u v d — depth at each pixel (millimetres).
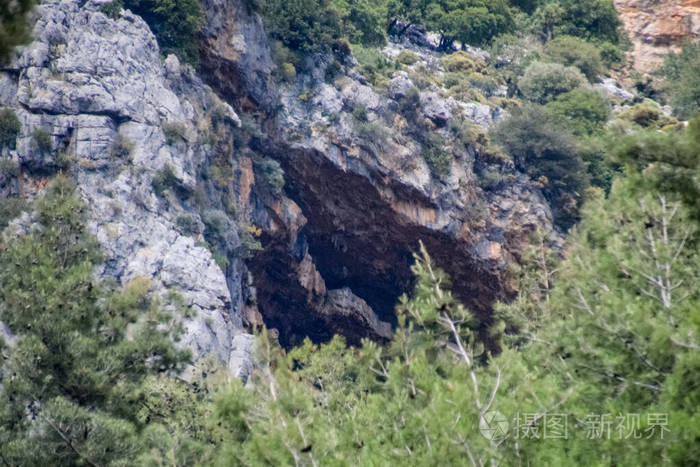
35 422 101938
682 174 80250
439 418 64750
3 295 109250
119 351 108312
